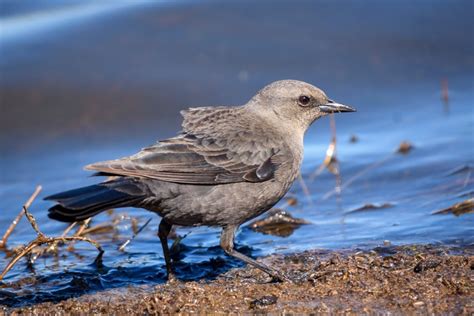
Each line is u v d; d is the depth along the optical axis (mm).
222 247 10695
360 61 18688
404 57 18828
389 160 15078
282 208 13469
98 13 20375
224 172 10344
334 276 10047
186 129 10867
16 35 19562
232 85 17891
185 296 9805
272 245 11750
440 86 18000
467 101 17312
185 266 11172
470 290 9336
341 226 12352
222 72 18234
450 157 14797
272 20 19859
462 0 20469
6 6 21312
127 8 20516
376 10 20250
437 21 19859
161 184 9977
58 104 17625
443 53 18906
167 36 19281
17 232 12977
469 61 18656
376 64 18609
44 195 14602
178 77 18141
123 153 16312
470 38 19312
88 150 16469
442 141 15594
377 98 17688
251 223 12617
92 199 9438
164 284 10500
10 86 17938
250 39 19203
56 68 18391
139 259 11555
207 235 12508
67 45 19078
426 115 16953
